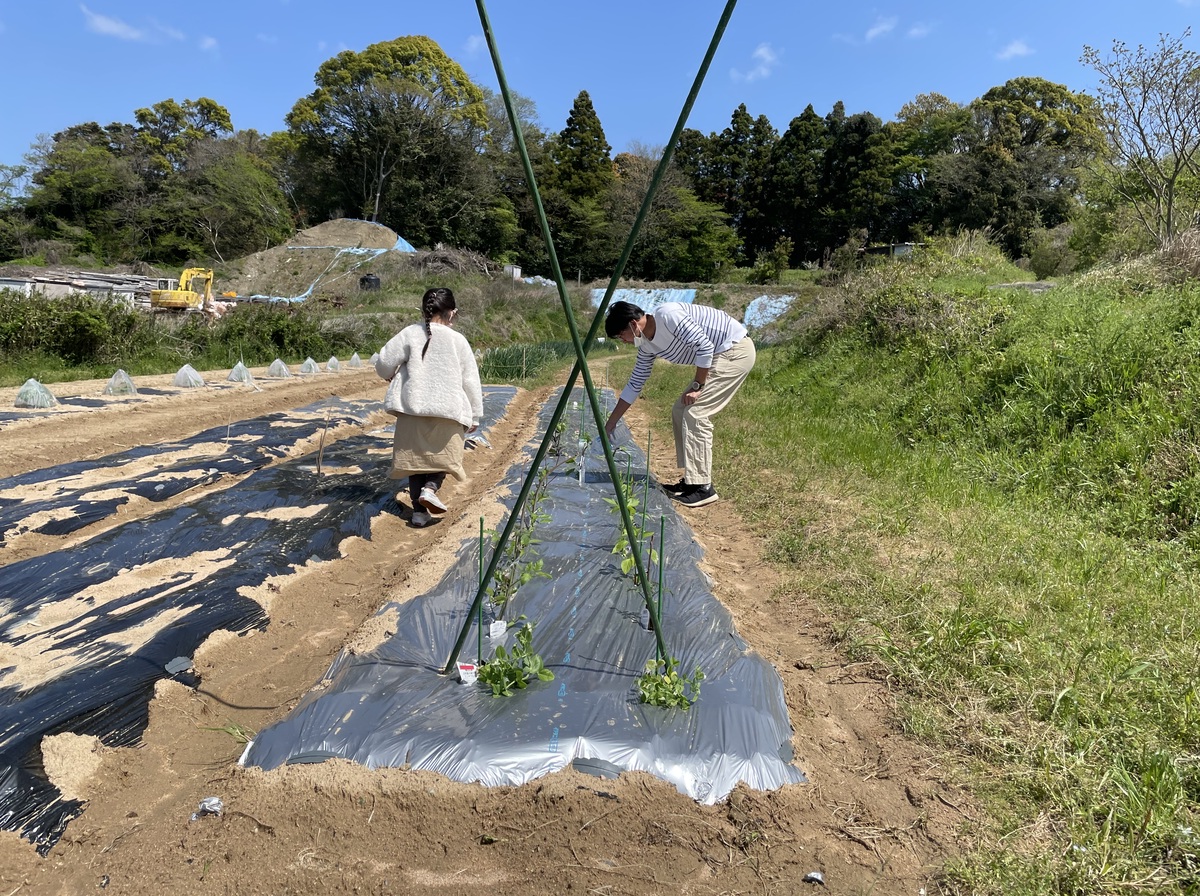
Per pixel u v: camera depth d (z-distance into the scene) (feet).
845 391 31.22
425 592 12.19
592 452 24.62
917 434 24.49
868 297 37.11
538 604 11.93
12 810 7.50
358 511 17.28
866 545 15.12
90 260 136.36
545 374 54.03
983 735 8.79
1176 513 15.84
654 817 7.55
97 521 16.34
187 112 200.44
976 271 44.93
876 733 9.13
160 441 24.31
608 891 6.78
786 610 12.75
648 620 11.49
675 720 8.72
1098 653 10.34
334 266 116.88
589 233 163.22
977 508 17.46
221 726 9.39
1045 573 13.19
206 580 12.87
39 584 12.45
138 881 6.82
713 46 6.41
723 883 6.89
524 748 8.13
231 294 87.45
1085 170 49.78
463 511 17.61
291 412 30.22
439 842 7.25
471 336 92.43
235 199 143.95
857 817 7.67
